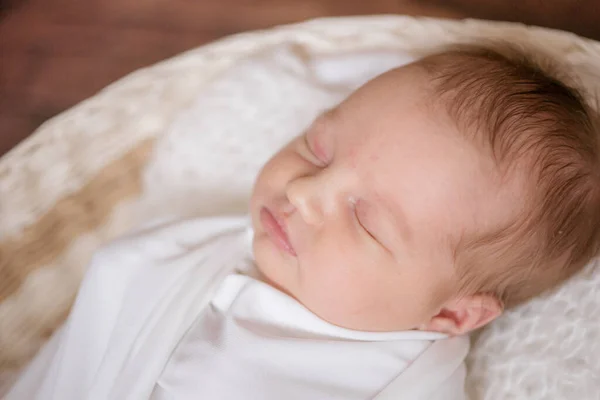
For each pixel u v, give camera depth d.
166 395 0.80
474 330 0.89
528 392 0.82
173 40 1.48
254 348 0.79
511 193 0.76
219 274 0.86
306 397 0.77
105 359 0.85
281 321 0.82
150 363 0.81
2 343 1.02
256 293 0.82
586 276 0.84
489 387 0.85
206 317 0.84
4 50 1.48
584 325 0.82
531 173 0.77
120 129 1.18
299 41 1.20
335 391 0.78
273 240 0.82
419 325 0.83
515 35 1.07
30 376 0.91
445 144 0.76
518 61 0.85
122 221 1.14
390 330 0.82
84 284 0.90
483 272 0.79
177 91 1.21
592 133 0.81
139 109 1.19
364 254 0.77
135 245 0.92
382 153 0.77
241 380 0.78
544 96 0.79
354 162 0.78
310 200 0.76
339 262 0.77
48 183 1.12
